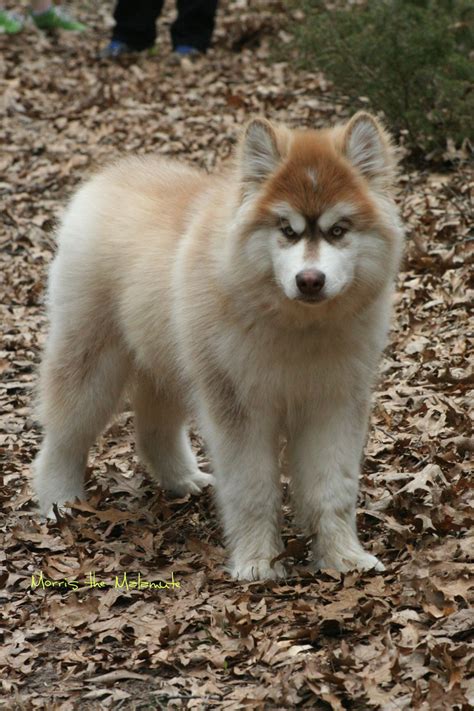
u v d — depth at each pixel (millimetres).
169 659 6953
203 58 23922
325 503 7930
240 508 7980
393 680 6445
